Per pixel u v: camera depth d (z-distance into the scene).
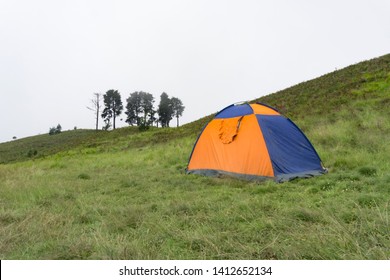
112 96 84.06
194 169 9.98
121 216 4.98
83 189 7.94
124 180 9.01
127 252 3.36
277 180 7.33
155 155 15.84
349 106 16.81
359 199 4.88
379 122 12.48
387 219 3.67
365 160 8.20
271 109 8.87
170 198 6.44
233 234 3.87
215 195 6.35
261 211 4.82
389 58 28.20
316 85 28.03
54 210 5.64
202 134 9.99
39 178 10.24
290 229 3.93
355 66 30.64
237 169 8.43
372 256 2.93
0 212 5.30
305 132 13.79
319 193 5.88
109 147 28.92
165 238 3.96
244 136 8.52
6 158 49.50
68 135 71.00
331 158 9.20
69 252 3.51
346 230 3.53
